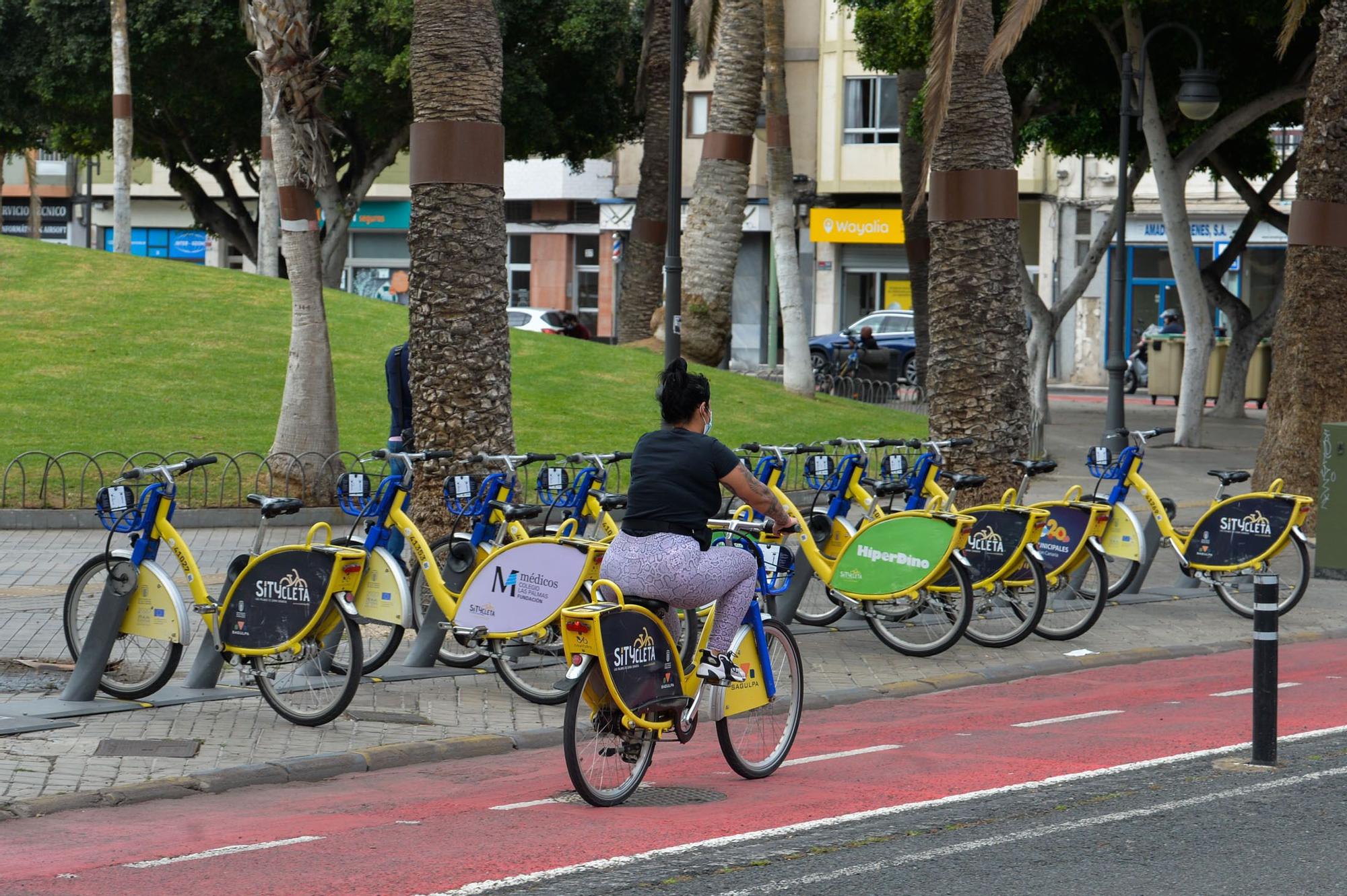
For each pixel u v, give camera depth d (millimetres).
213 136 48375
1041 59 34875
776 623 10000
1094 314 58500
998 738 10977
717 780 9773
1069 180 57750
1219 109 35250
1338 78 21891
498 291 14719
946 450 17516
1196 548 16594
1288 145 53531
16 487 22750
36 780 9336
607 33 45031
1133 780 9484
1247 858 7707
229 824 8625
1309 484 22250
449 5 14422
